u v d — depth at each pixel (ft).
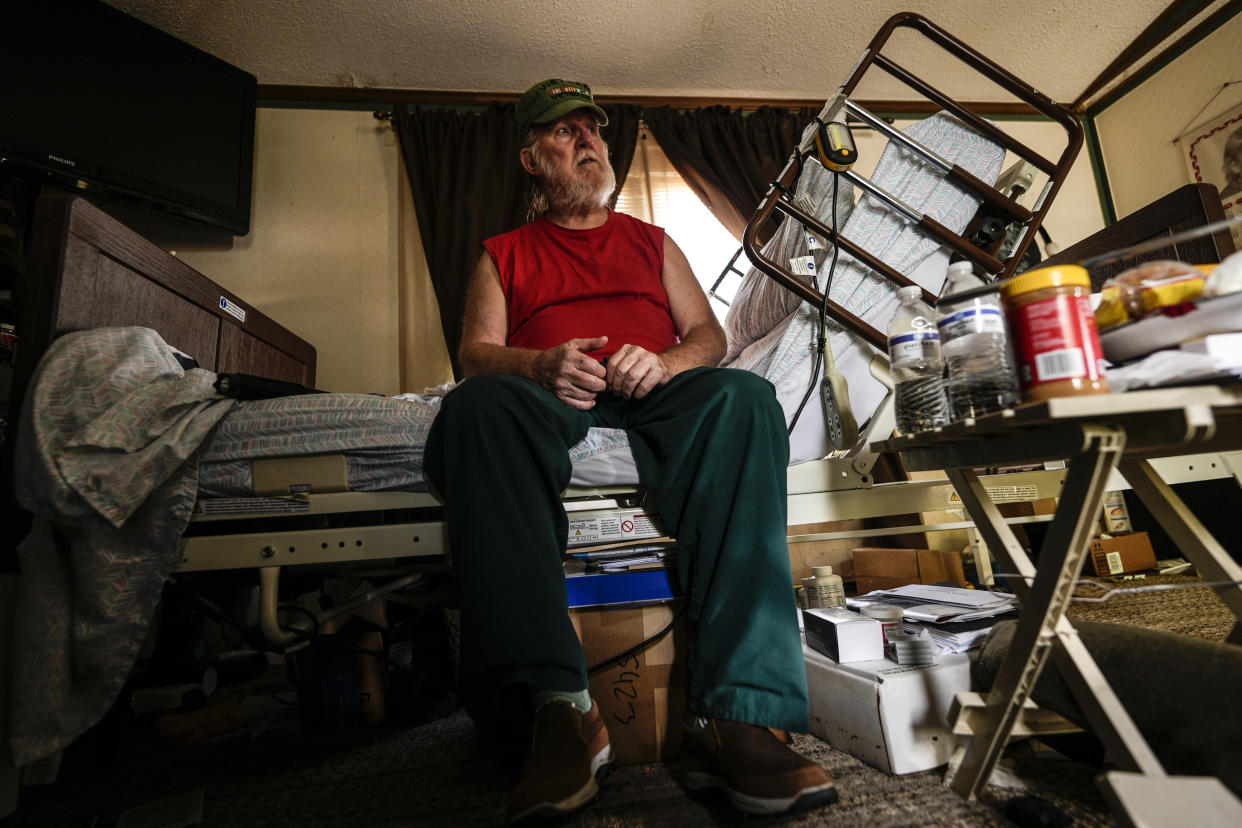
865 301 4.04
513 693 3.03
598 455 3.53
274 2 8.05
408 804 2.93
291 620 4.90
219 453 3.59
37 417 3.24
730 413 3.08
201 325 5.32
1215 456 4.21
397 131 9.33
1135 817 1.71
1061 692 2.41
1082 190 10.99
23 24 6.79
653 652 3.18
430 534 3.64
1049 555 2.10
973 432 2.19
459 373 8.33
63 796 3.33
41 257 3.67
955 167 4.04
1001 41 9.73
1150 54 10.13
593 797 2.50
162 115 7.80
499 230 8.79
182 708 4.63
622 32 8.96
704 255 9.73
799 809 2.36
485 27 8.68
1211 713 1.92
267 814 2.93
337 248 8.98
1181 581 6.50
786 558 2.88
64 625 3.12
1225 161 9.36
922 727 2.76
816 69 9.95
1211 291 1.95
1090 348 1.97
